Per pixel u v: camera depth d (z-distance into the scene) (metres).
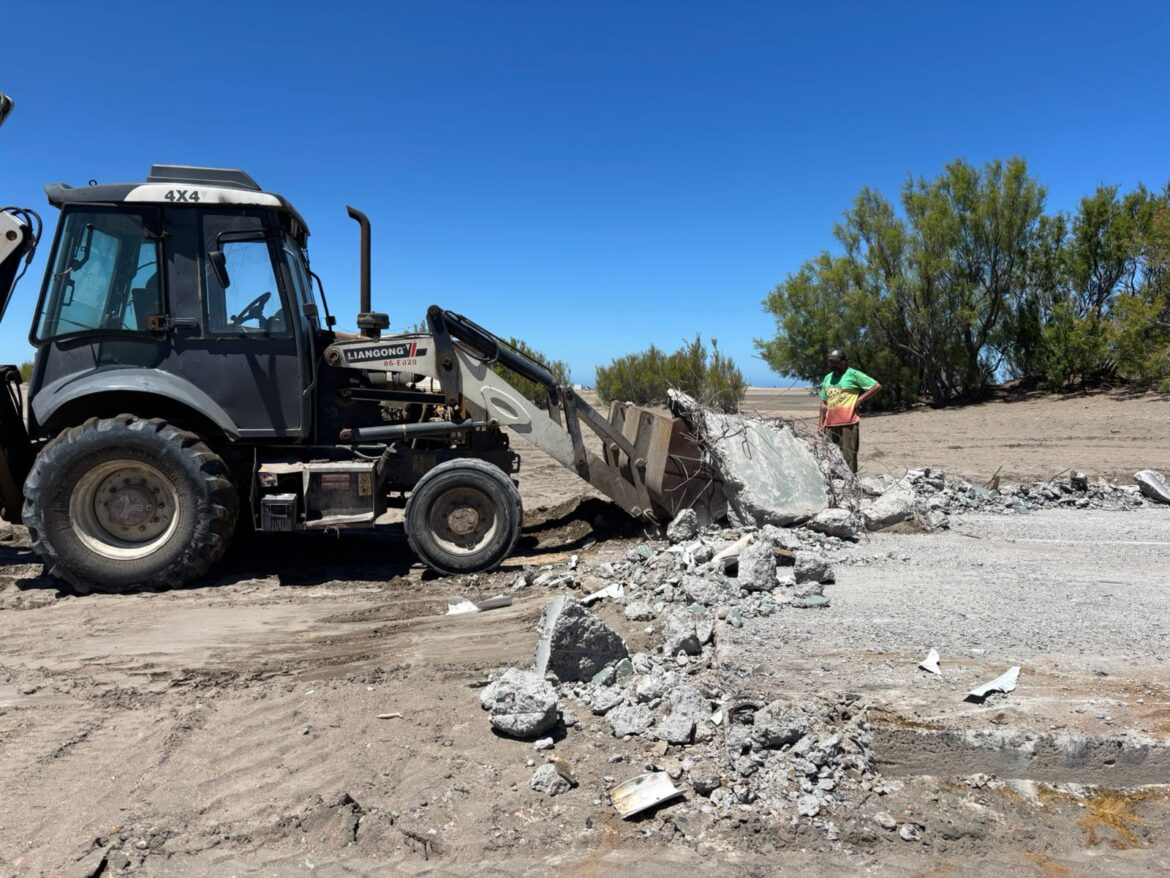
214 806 3.33
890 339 23.20
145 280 6.60
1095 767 3.31
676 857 2.96
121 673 4.73
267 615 5.89
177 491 6.39
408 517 6.82
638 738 3.70
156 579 6.42
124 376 6.48
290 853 3.04
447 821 3.18
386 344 7.10
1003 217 21.17
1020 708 3.62
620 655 4.33
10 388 6.95
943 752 3.39
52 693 4.45
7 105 6.77
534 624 5.42
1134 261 20.72
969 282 21.80
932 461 13.26
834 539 7.18
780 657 4.32
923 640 4.59
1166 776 3.28
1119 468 11.96
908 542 7.27
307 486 6.64
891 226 22.64
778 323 24.23
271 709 4.20
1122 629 4.76
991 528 7.92
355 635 5.41
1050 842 3.03
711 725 3.70
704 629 4.76
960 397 23.20
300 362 6.73
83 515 6.41
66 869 2.94
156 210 6.58
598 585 6.16
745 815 3.14
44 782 3.52
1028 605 5.29
